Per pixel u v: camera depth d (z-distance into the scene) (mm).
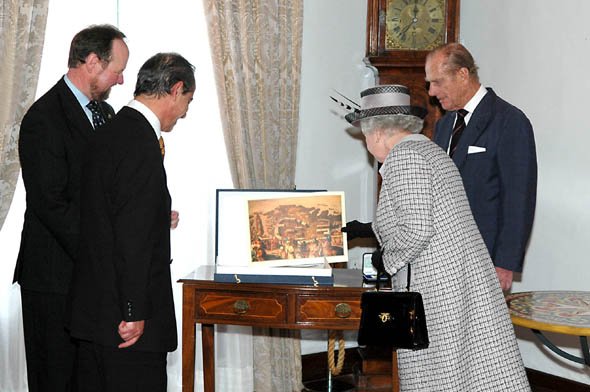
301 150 4332
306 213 3146
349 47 4461
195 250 3896
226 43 3861
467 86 3193
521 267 3080
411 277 2453
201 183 3895
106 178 2357
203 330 3385
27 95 3371
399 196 2383
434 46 4180
